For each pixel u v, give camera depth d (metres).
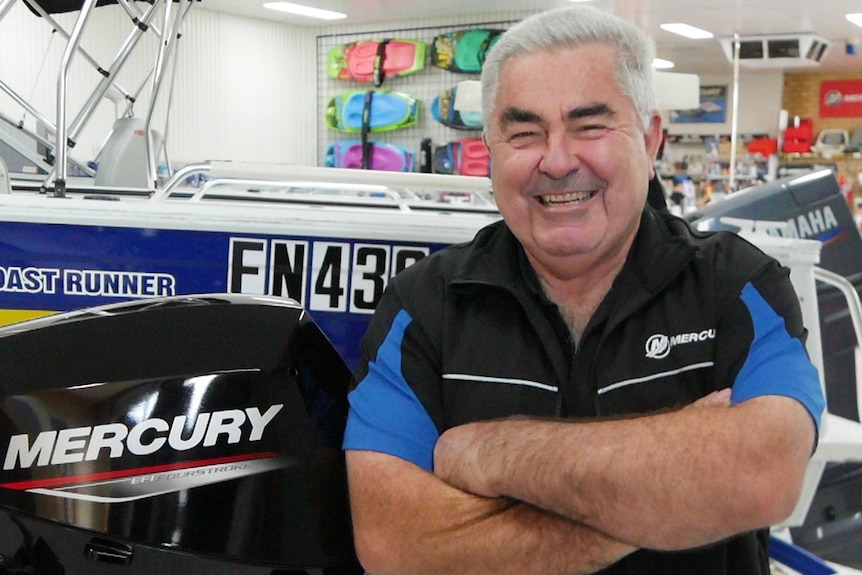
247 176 1.82
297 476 0.91
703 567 0.92
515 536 0.84
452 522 0.86
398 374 0.98
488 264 1.02
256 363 0.91
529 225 0.99
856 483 1.77
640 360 0.96
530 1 6.98
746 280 0.96
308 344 0.98
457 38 6.95
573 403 0.97
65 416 0.85
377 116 7.11
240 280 1.37
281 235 1.36
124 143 2.98
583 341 0.98
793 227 1.98
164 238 1.36
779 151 10.75
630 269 0.99
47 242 1.37
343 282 1.37
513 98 0.97
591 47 0.95
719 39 8.22
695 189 10.70
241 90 8.49
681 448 0.79
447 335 1.00
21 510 0.84
